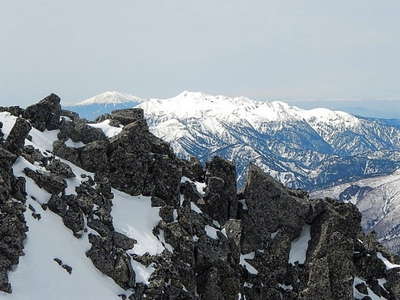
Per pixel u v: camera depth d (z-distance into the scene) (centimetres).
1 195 5762
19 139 7131
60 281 5547
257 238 9262
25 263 5412
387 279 10231
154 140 9506
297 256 9144
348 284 8825
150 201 8162
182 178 9344
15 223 5503
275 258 9000
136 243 6969
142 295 6347
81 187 7238
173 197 8469
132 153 8250
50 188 6856
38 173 6906
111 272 6297
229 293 7581
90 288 5778
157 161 8519
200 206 9056
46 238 5972
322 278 8762
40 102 8812
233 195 9500
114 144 8244
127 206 7775
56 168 7306
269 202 9538
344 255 8962
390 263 10794
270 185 9588
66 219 6500
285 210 9469
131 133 8381
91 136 8662
